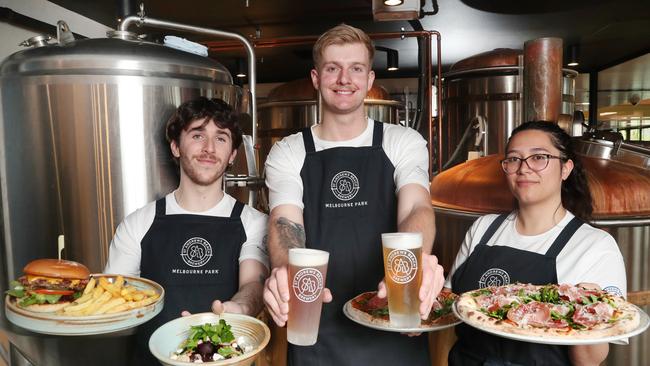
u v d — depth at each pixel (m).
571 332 1.11
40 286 1.49
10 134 2.29
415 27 6.66
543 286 1.44
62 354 2.01
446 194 2.74
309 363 1.79
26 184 2.28
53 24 5.54
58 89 2.15
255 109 3.25
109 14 6.03
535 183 1.63
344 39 1.62
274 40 6.54
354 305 1.42
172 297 1.83
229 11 6.07
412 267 1.06
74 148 2.19
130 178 2.22
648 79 10.27
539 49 2.29
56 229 2.26
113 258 1.89
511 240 1.74
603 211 2.11
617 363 2.02
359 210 1.76
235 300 1.60
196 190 1.90
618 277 1.53
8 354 2.39
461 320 1.24
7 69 2.27
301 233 1.59
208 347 1.21
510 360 1.54
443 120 6.07
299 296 1.04
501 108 5.25
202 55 2.61
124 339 1.91
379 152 1.77
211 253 1.86
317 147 1.81
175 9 5.92
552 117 2.32
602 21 6.59
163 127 2.26
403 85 10.70
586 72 10.35
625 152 2.43
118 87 2.16
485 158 2.88
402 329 1.11
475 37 7.43
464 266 1.85
